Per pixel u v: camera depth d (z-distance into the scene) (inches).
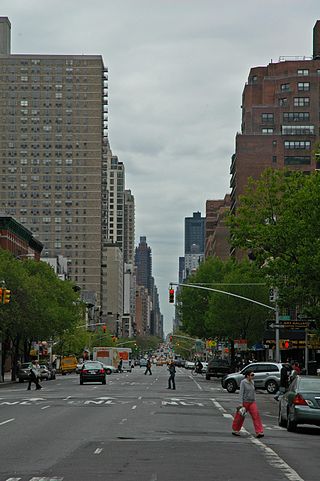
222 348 4709.6
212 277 4040.4
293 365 1798.7
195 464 659.4
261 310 3287.4
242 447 800.3
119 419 1152.8
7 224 4146.2
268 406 1627.7
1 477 577.6
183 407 1464.1
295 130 5733.3
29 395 1893.5
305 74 5841.5
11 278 2812.5
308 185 1675.7
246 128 5910.4
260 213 1847.9
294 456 735.1
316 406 978.1
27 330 3004.4
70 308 3796.8
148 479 571.8
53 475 588.4
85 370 2669.8
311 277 1601.9
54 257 7096.5
